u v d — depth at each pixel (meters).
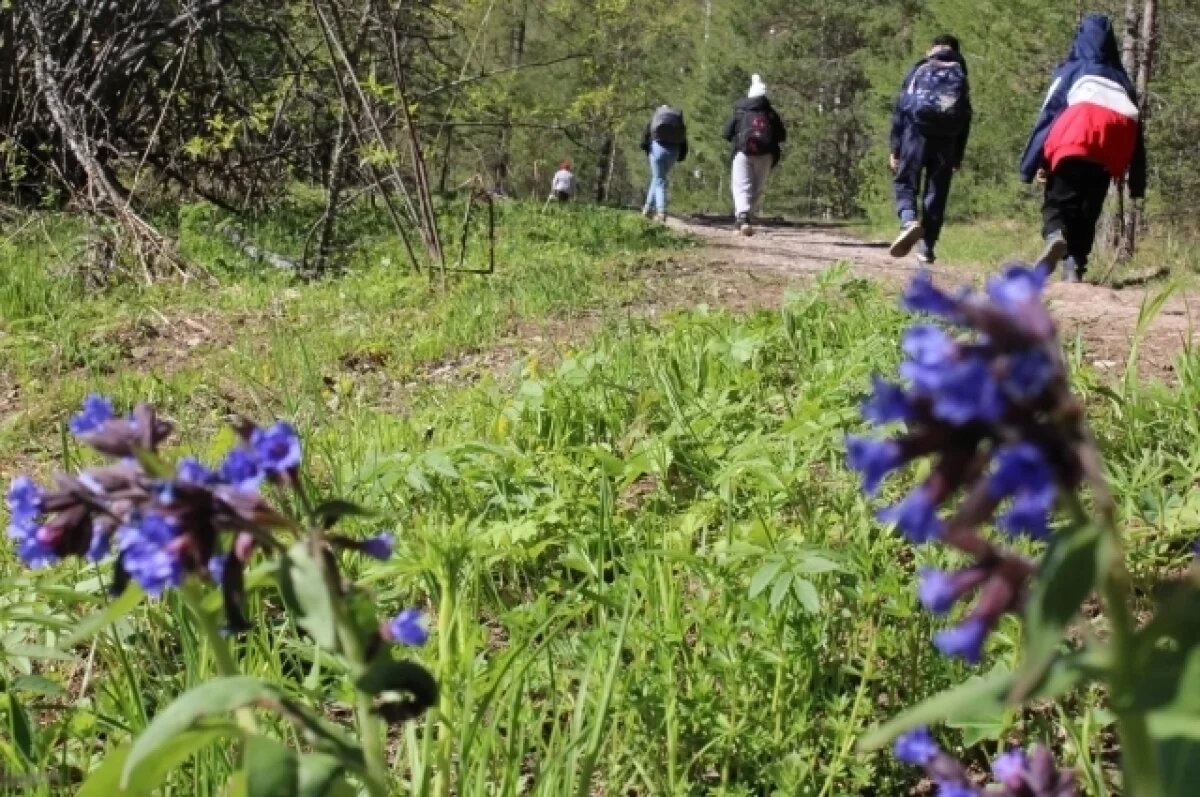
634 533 3.12
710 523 3.37
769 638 2.42
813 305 5.47
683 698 2.37
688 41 36.78
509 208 14.37
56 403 5.53
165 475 1.43
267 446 1.42
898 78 23.45
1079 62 8.64
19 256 9.06
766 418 4.09
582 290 8.23
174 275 9.16
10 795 2.15
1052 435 0.97
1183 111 15.75
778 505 3.17
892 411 1.01
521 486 3.44
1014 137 18.45
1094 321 6.33
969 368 0.95
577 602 2.84
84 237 9.34
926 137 10.73
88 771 2.31
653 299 7.91
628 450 3.88
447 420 4.58
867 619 2.66
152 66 12.62
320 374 6.02
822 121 36.69
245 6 13.09
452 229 12.55
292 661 2.84
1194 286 10.43
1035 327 0.98
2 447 4.93
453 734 2.07
